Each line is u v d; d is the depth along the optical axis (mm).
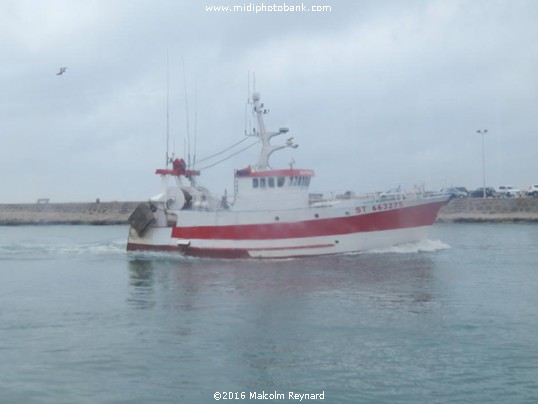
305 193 31875
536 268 27219
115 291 23016
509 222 65375
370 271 26125
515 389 12266
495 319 17344
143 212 33438
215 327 16953
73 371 13633
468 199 69750
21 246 41906
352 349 14766
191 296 21516
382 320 17391
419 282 23500
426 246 32562
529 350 14477
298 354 14477
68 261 32906
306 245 30250
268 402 11859
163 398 12164
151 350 14984
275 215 30516
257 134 32562
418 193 32062
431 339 15453
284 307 19281
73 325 17516
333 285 23000
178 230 32625
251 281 24266
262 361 14062
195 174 34312
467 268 27047
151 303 20500
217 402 11969
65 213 85312
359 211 30531
